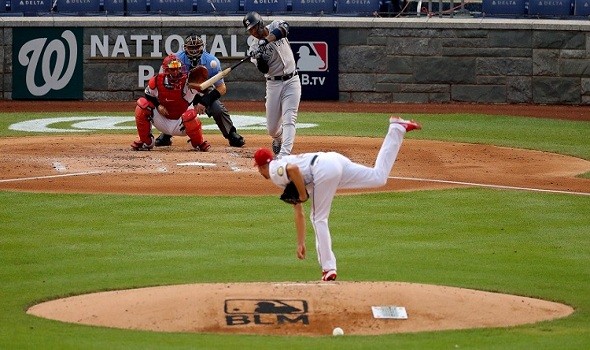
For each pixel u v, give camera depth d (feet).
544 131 250.78
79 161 191.62
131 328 91.81
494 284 111.75
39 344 83.56
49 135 234.17
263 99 307.58
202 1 313.73
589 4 310.04
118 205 153.17
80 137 229.66
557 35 303.68
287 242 132.67
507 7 312.71
